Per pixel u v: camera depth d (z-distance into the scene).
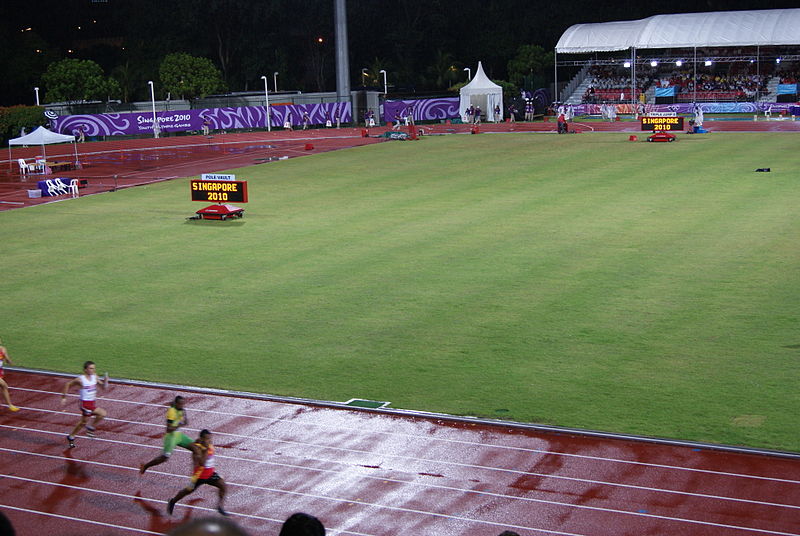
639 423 16.28
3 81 100.00
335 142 71.25
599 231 32.38
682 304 23.33
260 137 79.12
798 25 78.38
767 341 20.36
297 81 114.38
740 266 26.78
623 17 107.88
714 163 47.91
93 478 14.98
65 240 34.69
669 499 13.39
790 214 33.81
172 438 14.26
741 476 14.02
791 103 79.25
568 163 50.84
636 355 19.81
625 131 69.94
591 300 23.97
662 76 92.75
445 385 18.55
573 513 13.12
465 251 30.09
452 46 113.38
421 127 82.00
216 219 37.56
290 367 20.00
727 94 83.81
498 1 111.62
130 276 28.61
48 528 13.36
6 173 58.09
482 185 44.09
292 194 43.84
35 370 20.30
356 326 22.69
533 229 33.12
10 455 15.95
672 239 30.61
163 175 53.66
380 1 110.88
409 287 25.98
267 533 13.01
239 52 110.62
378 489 14.19
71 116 77.62
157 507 13.96
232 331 22.70
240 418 17.22
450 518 13.17
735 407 16.88
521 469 14.62
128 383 19.31
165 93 97.81
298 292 25.97
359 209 38.78
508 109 87.69
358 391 18.39
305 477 14.71
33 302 26.08
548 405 17.27
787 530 12.38
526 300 24.22
